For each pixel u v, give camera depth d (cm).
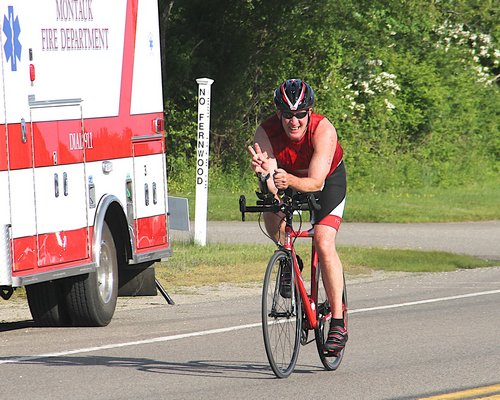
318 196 1689
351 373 1739
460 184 7275
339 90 7019
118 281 2606
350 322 2317
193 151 6781
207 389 1602
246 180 6781
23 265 2064
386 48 7231
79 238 2247
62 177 2197
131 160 2498
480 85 7731
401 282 3102
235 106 6862
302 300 1716
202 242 3838
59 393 1581
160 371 1753
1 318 2525
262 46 6912
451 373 1738
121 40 2475
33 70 2117
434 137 7338
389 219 5178
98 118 2355
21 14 2089
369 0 6700
